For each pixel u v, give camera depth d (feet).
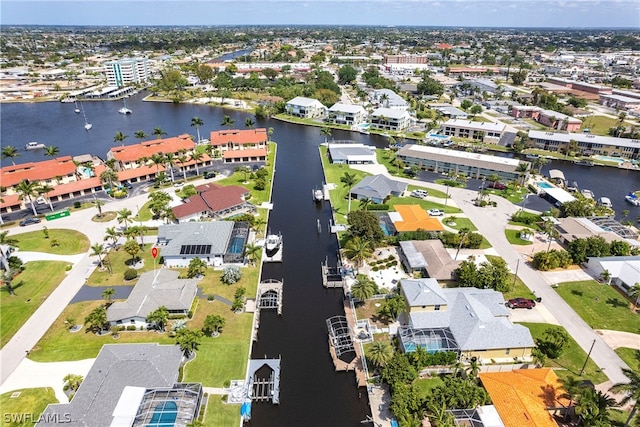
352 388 248.11
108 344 248.32
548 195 500.74
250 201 483.92
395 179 557.74
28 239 393.50
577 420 215.72
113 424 200.34
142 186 523.29
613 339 279.49
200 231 367.86
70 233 406.21
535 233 421.59
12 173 484.33
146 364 230.48
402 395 216.13
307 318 304.50
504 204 487.20
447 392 217.36
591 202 483.92
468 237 387.55
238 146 645.92
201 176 549.54
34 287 322.96
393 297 307.78
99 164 575.38
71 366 249.34
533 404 212.84
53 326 282.36
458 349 252.42
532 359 256.93
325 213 467.11
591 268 358.23
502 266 335.26
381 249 387.34
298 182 553.64
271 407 234.17
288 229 430.61
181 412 211.41
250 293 322.14
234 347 268.21
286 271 358.84
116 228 416.87
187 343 245.65
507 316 282.56
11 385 236.22
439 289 293.02
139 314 278.05
